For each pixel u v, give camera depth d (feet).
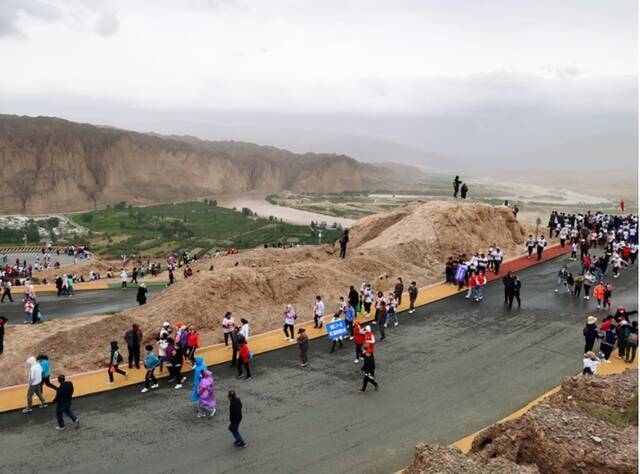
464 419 52.70
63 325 80.84
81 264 199.52
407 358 68.18
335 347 72.90
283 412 54.85
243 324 67.26
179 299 79.77
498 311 86.28
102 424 52.95
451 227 124.77
